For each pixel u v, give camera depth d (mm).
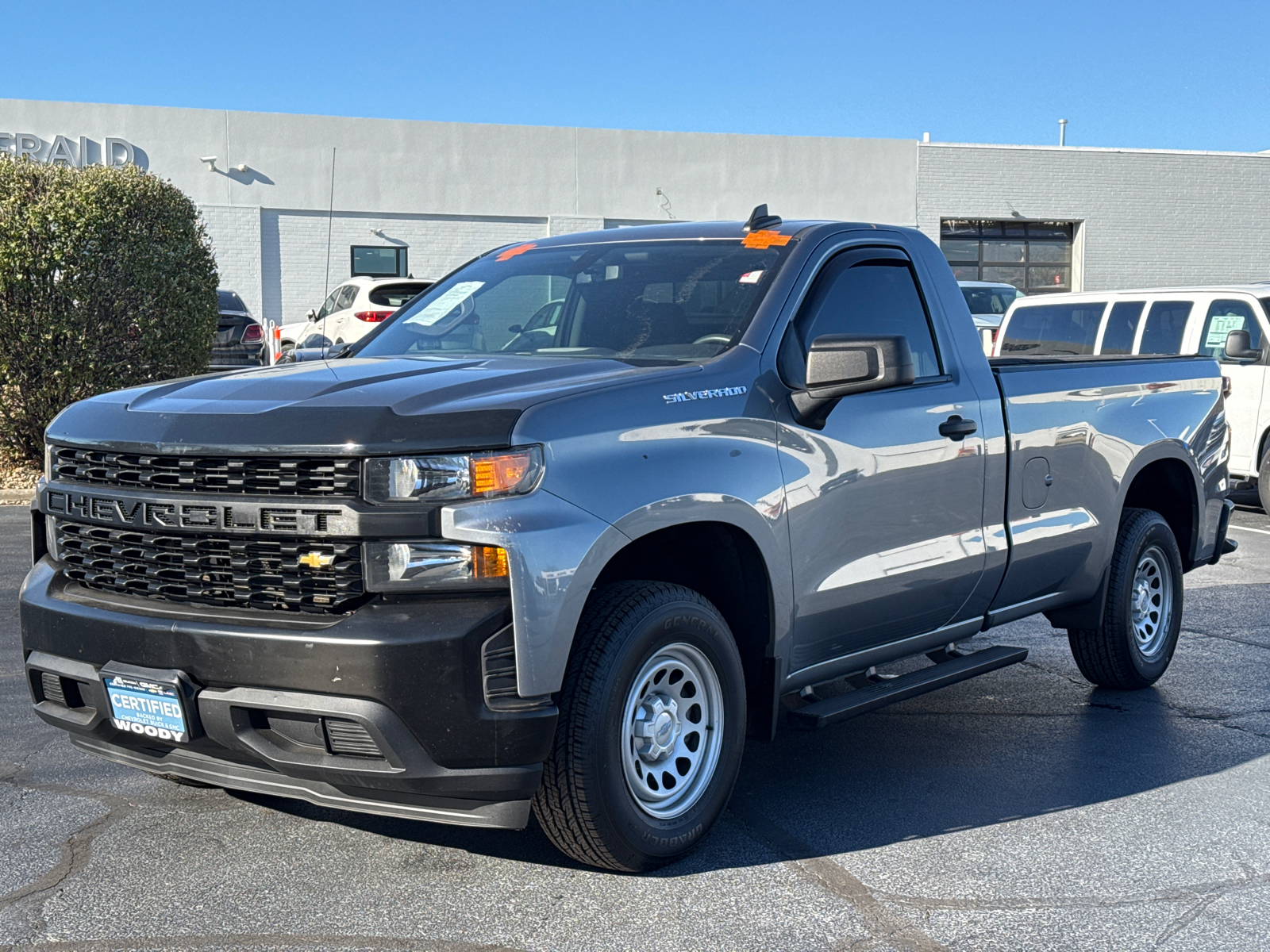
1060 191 32094
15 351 12312
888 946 3234
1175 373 6113
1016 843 3994
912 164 31344
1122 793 4488
